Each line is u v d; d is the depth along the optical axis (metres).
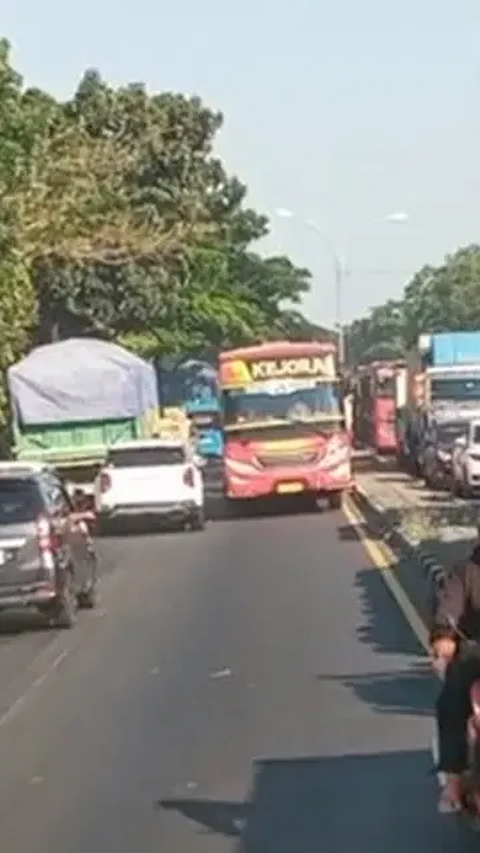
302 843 10.33
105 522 36.72
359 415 75.50
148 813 11.24
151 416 44.00
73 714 15.16
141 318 58.50
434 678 16.33
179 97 61.16
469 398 53.22
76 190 50.50
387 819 10.86
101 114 59.69
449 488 47.00
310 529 36.25
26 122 35.91
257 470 41.00
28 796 11.88
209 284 68.19
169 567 28.92
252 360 41.12
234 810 11.24
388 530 33.72
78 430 41.62
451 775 9.49
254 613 22.03
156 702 15.62
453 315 140.00
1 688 16.83
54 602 21.22
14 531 21.12
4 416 41.09
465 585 9.68
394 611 21.69
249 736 13.77
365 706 14.96
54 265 53.41
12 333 35.75
